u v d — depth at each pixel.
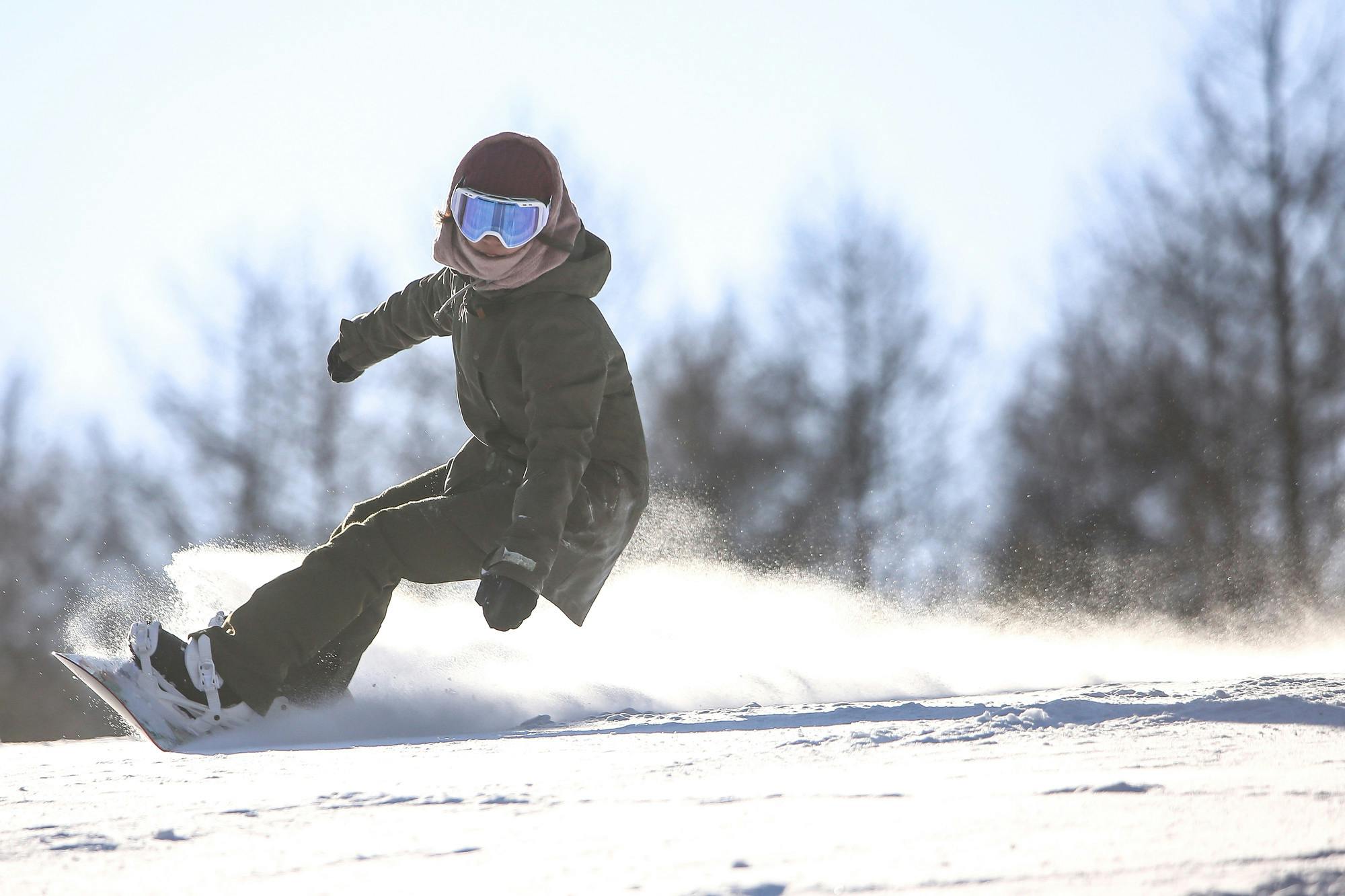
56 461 73.50
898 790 5.40
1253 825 4.14
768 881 3.46
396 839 4.48
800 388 73.50
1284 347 59.22
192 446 68.50
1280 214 60.28
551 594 12.92
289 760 8.11
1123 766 6.02
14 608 72.44
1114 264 63.34
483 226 12.27
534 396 12.55
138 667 11.09
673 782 5.94
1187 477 59.19
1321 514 57.00
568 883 3.61
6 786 6.67
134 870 4.02
